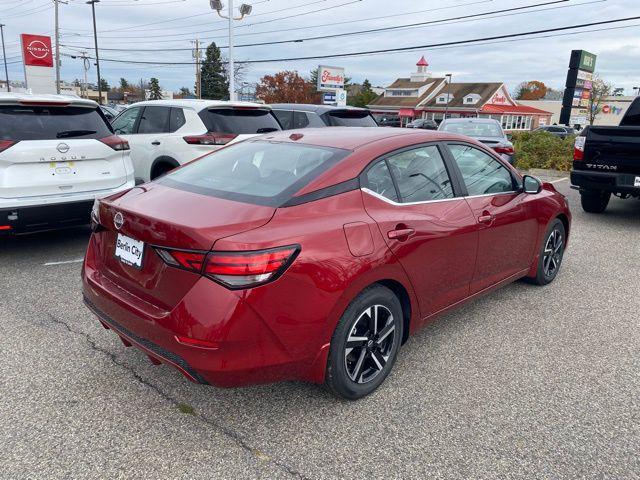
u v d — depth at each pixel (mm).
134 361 3475
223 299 2426
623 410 3072
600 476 2518
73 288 4758
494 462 2594
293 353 2643
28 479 2395
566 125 33438
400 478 2467
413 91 76375
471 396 3174
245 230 2527
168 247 2566
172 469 2486
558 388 3295
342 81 44906
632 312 4570
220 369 2475
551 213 4828
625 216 8953
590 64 47031
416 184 3428
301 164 3109
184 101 7625
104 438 2693
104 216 3062
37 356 3502
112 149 5691
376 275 2928
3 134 4973
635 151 7289
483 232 3828
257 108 7832
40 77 24984
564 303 4742
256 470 2494
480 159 4082
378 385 3189
